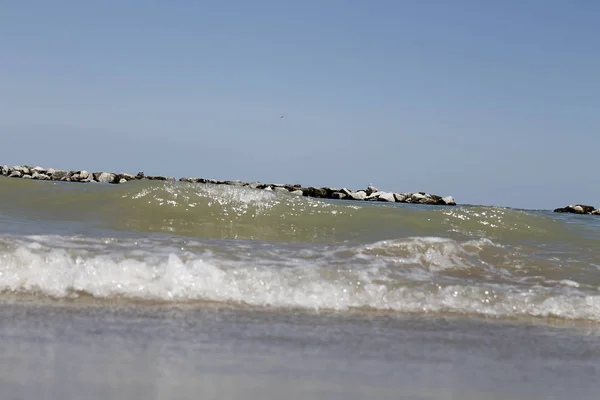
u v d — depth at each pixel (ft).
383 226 25.20
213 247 17.44
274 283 13.35
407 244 18.75
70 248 14.69
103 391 6.16
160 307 11.47
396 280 14.44
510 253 20.16
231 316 11.10
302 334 9.95
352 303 13.00
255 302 12.44
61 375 6.64
